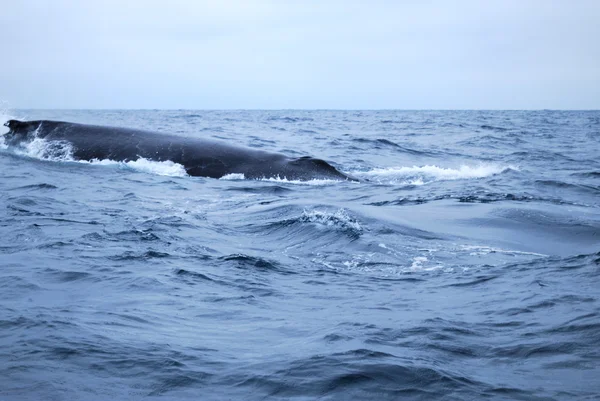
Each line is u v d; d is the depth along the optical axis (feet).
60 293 25.82
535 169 84.48
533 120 287.07
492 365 18.02
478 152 110.42
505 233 41.19
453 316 23.13
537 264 31.73
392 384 16.37
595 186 66.18
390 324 21.99
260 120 258.78
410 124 229.66
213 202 53.42
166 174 69.26
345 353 18.54
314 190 61.00
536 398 15.61
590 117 353.10
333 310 24.44
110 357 18.11
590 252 37.29
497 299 25.45
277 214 45.65
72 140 77.46
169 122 223.92
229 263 32.63
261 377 16.85
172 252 34.78
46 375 16.63
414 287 28.53
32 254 32.89
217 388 16.25
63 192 57.06
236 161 70.49
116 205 51.29
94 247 35.19
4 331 20.02
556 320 21.89
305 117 329.52
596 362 17.98
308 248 36.88
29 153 78.23
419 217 45.14
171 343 19.71
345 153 103.40
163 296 25.88
